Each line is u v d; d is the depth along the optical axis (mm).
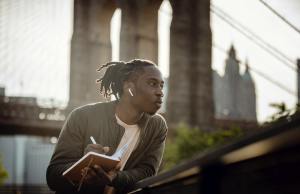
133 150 3334
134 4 57469
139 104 3230
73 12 61719
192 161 1771
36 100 59312
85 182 2932
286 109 9711
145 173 3305
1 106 57938
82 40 61188
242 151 1474
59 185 3182
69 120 3285
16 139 152750
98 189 3139
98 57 60906
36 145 157125
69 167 3150
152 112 3242
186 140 28734
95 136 3254
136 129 3320
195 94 54906
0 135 59219
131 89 3238
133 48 56906
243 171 1595
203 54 55625
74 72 60344
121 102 3277
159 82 3234
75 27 61375
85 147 3271
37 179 152750
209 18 56469
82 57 60844
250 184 1567
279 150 1404
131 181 3158
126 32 57031
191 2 55938
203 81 55281
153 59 57281
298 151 1367
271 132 1363
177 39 55656
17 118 57969
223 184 1714
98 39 61188
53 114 58969
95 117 3254
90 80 60719
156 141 3424
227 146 1533
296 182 1392
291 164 1401
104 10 61188
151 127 3375
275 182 1463
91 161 2824
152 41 57312
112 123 3256
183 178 2008
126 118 3270
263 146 1411
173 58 55500
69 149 3227
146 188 2680
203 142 27828
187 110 54344
